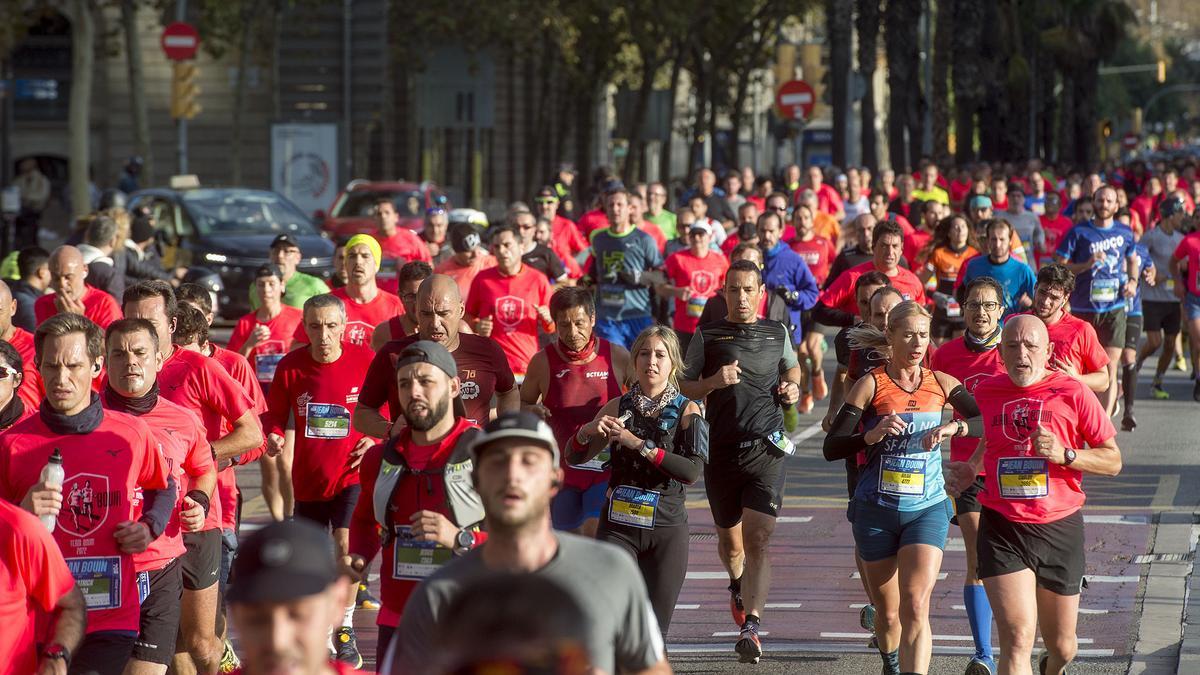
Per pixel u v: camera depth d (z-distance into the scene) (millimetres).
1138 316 60000
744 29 178125
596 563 15570
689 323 57406
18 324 42688
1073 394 25953
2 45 136500
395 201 108250
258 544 12172
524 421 15523
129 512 23203
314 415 34906
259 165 170500
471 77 149250
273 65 140375
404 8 147375
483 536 22438
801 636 33031
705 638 33156
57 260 39719
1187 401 66438
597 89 185000
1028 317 26141
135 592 23359
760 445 32250
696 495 48406
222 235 90750
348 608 31422
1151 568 38156
